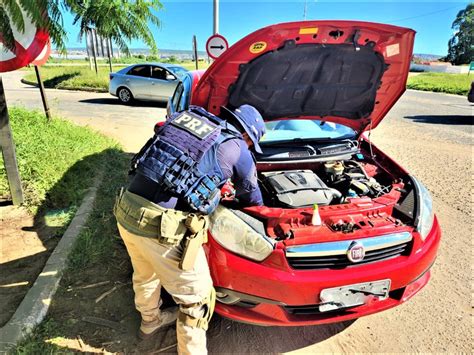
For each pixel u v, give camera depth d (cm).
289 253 213
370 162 342
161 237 180
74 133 614
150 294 228
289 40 238
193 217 183
